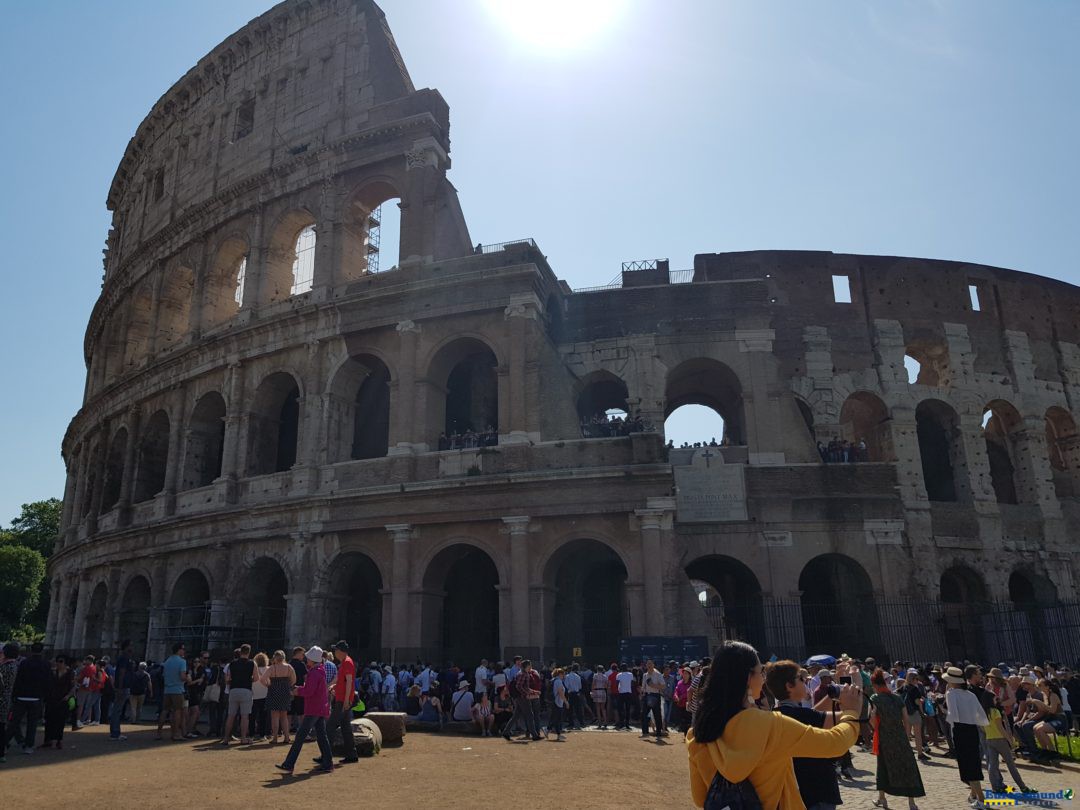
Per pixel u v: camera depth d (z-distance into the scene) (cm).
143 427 5797
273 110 5797
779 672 888
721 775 694
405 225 4875
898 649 4341
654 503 3962
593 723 3478
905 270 5722
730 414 5678
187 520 4916
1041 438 5622
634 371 4947
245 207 5538
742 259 5606
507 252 4581
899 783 1525
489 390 5034
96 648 5694
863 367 5441
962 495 5409
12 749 2383
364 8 5638
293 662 2756
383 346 4681
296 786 1728
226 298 5791
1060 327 6041
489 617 4712
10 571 9544
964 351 5641
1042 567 5303
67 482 7150
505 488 4122
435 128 5041
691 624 3825
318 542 4441
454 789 1739
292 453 5319
